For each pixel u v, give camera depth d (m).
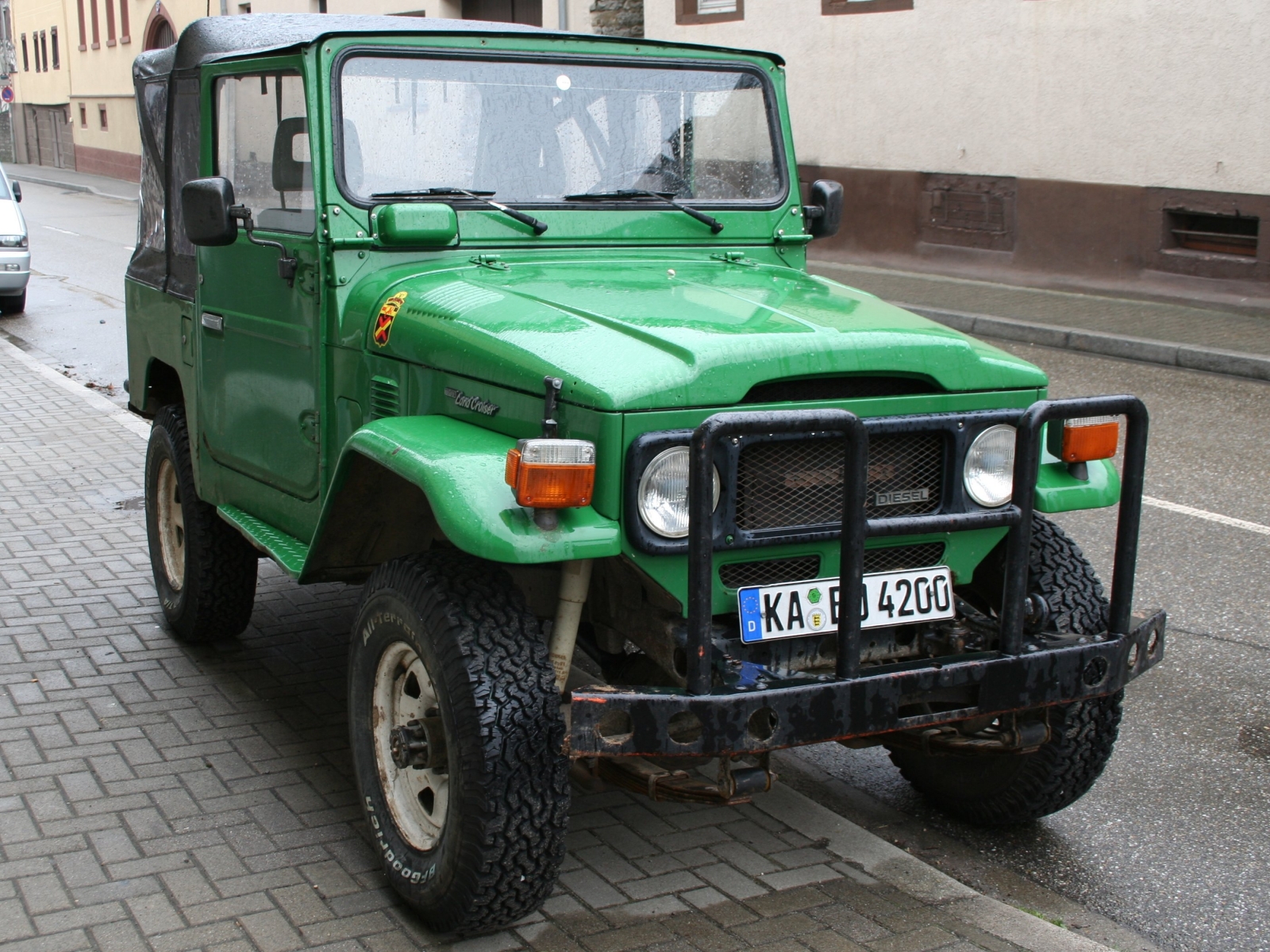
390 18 4.46
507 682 3.06
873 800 4.21
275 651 5.24
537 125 4.09
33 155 50.69
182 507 5.09
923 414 3.27
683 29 18.25
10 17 51.28
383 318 3.71
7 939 3.19
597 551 2.95
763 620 3.17
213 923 3.28
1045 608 3.50
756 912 3.38
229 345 4.54
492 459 3.06
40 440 8.80
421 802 3.41
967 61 14.72
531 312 3.43
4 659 5.08
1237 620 5.62
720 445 3.03
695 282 3.83
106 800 3.93
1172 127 12.82
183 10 33.78
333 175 3.82
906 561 3.43
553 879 3.17
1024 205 14.44
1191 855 3.85
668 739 2.90
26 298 16.38
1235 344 11.12
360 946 3.20
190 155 4.86
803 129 16.94
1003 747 3.46
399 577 3.32
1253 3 11.90
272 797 3.97
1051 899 3.60
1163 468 7.93
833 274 15.73
